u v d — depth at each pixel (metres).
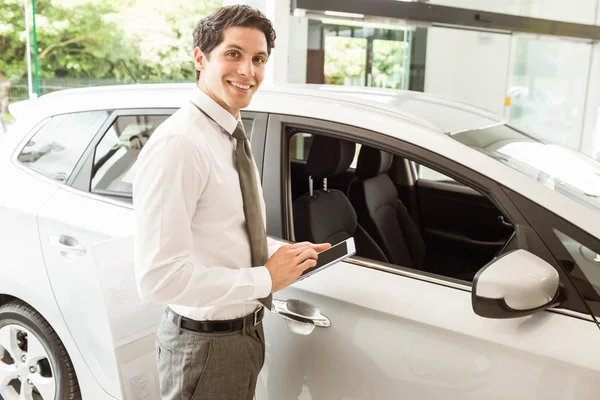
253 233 1.51
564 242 1.48
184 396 1.57
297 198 2.43
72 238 2.22
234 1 4.67
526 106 7.16
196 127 1.43
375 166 2.52
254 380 1.65
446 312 1.58
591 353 1.38
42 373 2.56
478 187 1.60
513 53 6.79
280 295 1.81
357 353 1.68
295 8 4.42
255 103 2.01
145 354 1.91
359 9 4.59
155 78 4.91
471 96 6.62
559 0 6.74
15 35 4.82
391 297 1.65
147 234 1.37
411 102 2.09
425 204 2.77
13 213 2.41
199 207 1.46
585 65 7.28
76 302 2.24
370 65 5.66
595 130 7.53
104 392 2.27
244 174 1.51
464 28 5.55
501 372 1.48
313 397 1.79
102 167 2.30
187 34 4.86
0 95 4.83
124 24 4.78
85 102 2.44
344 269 1.76
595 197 1.69
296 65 5.18
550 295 1.41
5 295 2.60
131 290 1.87
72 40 4.70
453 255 2.69
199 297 1.40
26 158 2.52
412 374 1.60
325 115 1.87
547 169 1.79
